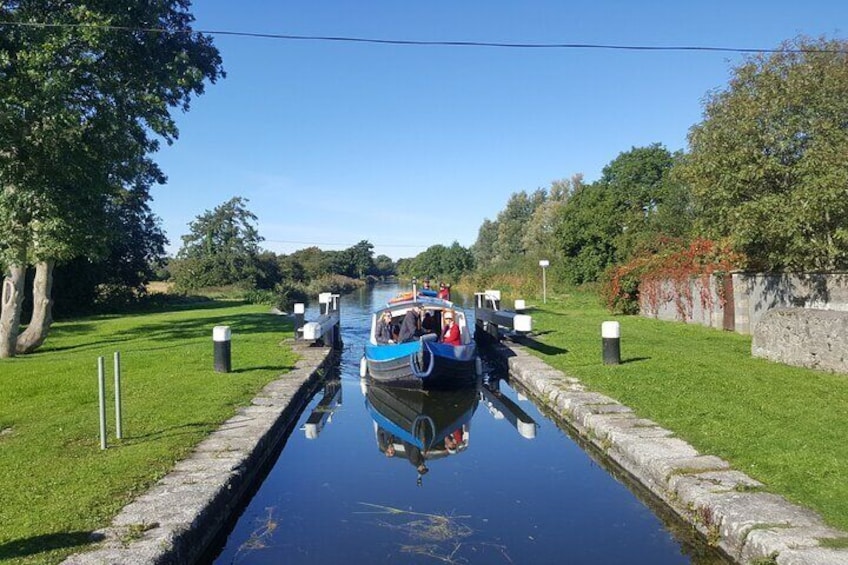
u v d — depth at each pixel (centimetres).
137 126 1709
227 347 1290
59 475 646
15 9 1466
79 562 458
